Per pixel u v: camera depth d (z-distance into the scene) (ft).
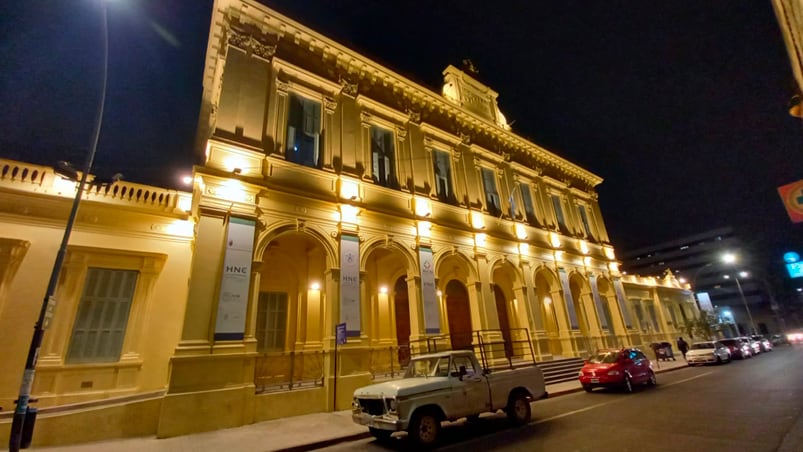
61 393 34.14
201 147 73.15
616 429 25.29
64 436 27.81
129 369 37.81
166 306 41.39
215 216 36.17
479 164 67.00
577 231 83.92
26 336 33.81
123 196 42.98
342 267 41.96
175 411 29.22
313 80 48.47
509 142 76.13
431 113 62.85
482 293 55.88
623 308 83.71
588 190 94.38
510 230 66.44
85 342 36.58
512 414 28.89
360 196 47.11
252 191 38.83
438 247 53.47
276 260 50.49
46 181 38.29
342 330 36.78
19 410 23.08
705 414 27.86
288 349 47.70
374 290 56.08
